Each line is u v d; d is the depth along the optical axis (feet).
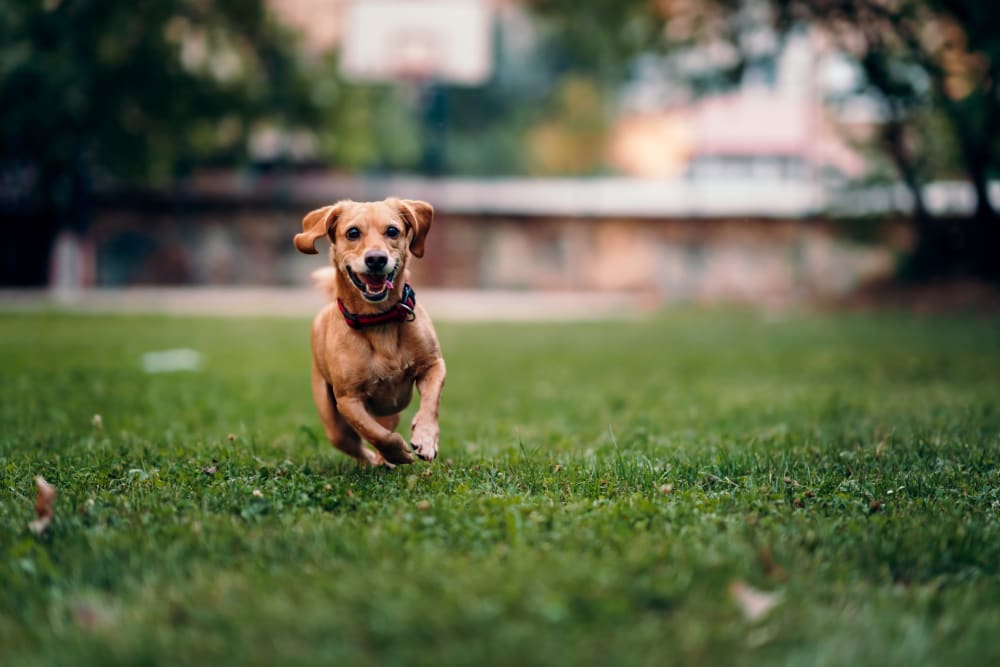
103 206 113.09
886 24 66.18
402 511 12.66
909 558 10.80
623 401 28.07
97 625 9.07
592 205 117.70
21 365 35.91
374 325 14.73
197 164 112.57
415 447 14.29
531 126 168.35
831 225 107.96
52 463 16.57
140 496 13.75
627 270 116.16
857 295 94.07
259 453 17.90
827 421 22.90
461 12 119.44
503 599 9.22
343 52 126.52
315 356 16.15
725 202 117.29
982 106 67.82
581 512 12.70
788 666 8.00
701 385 32.68
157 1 91.09
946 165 85.92
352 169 132.46
